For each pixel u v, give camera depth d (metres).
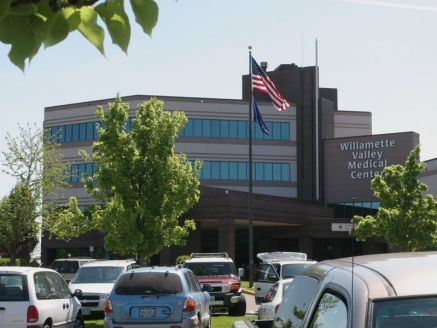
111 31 2.09
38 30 2.06
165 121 24.19
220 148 56.44
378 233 26.08
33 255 47.78
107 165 24.30
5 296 10.94
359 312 3.15
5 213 31.31
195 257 21.19
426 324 3.08
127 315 11.15
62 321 12.30
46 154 33.09
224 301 18.80
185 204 23.84
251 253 33.16
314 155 58.19
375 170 55.06
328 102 60.03
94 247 52.38
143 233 23.62
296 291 4.78
